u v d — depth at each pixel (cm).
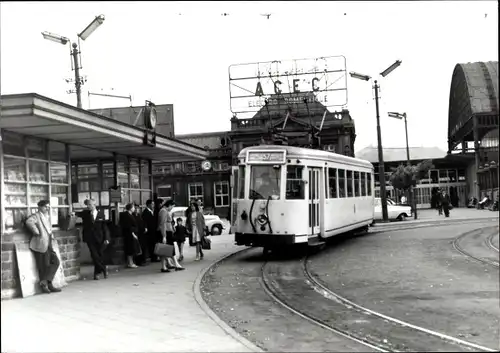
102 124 1300
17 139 1220
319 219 1884
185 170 6800
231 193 1855
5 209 1150
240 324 869
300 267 1585
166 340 742
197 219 1839
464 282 1242
